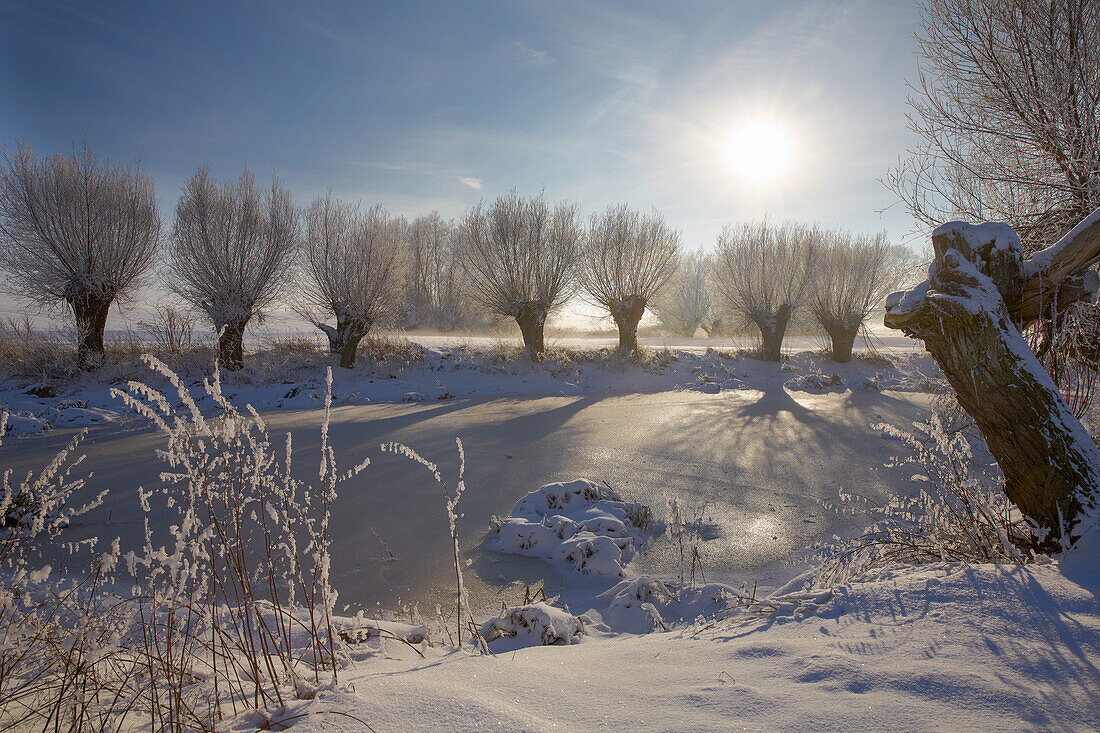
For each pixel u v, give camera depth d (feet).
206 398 54.19
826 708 5.95
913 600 8.84
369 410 53.88
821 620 8.84
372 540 22.24
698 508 26.48
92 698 6.74
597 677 7.33
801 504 26.99
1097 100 18.26
